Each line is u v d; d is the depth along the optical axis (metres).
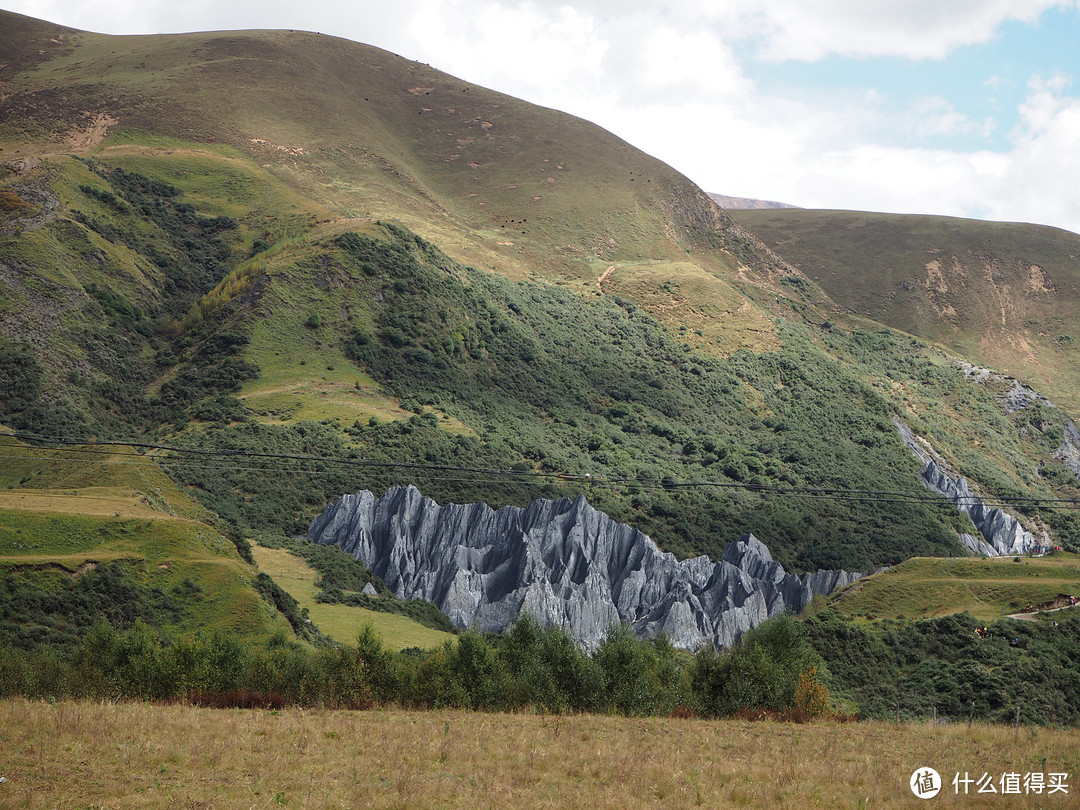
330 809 24.95
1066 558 108.38
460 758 31.42
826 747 37.81
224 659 52.09
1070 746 40.22
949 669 78.38
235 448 131.88
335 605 103.00
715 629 119.06
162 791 25.72
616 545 131.25
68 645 70.44
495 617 115.19
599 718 45.41
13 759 27.50
